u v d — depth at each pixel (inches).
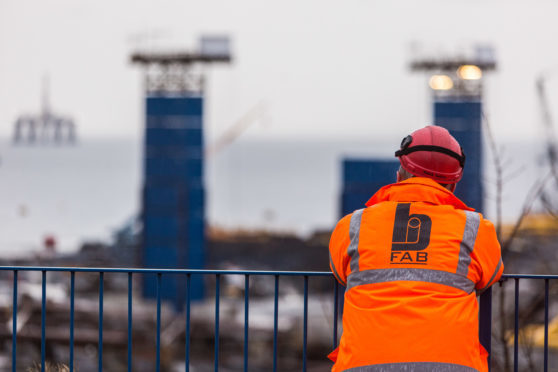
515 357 660.7
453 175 518.0
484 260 486.6
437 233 482.6
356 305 477.7
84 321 7199.8
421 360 447.5
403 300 461.7
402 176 538.0
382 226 492.4
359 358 459.8
